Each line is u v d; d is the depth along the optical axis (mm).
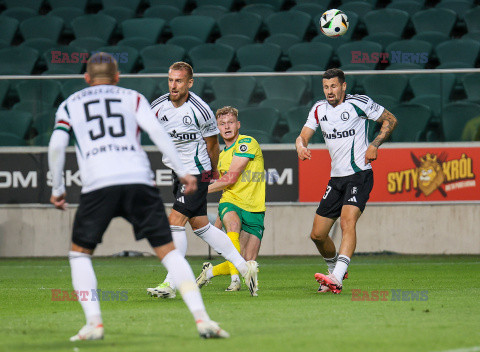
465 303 21500
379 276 31266
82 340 15180
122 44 53062
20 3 58219
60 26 55125
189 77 23906
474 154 41062
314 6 55906
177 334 15875
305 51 51000
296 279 30688
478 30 52750
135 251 42750
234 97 42250
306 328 16594
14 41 56531
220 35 55938
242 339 15008
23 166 42250
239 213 27344
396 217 41469
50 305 22703
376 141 24797
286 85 42000
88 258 15523
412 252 41406
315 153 41562
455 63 49688
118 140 15273
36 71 52656
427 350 13742
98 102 15508
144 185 15195
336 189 25344
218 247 23906
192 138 23891
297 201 41781
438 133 41312
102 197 15016
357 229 41719
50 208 42281
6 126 42344
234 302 22172
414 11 55312
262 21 55844
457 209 41219
